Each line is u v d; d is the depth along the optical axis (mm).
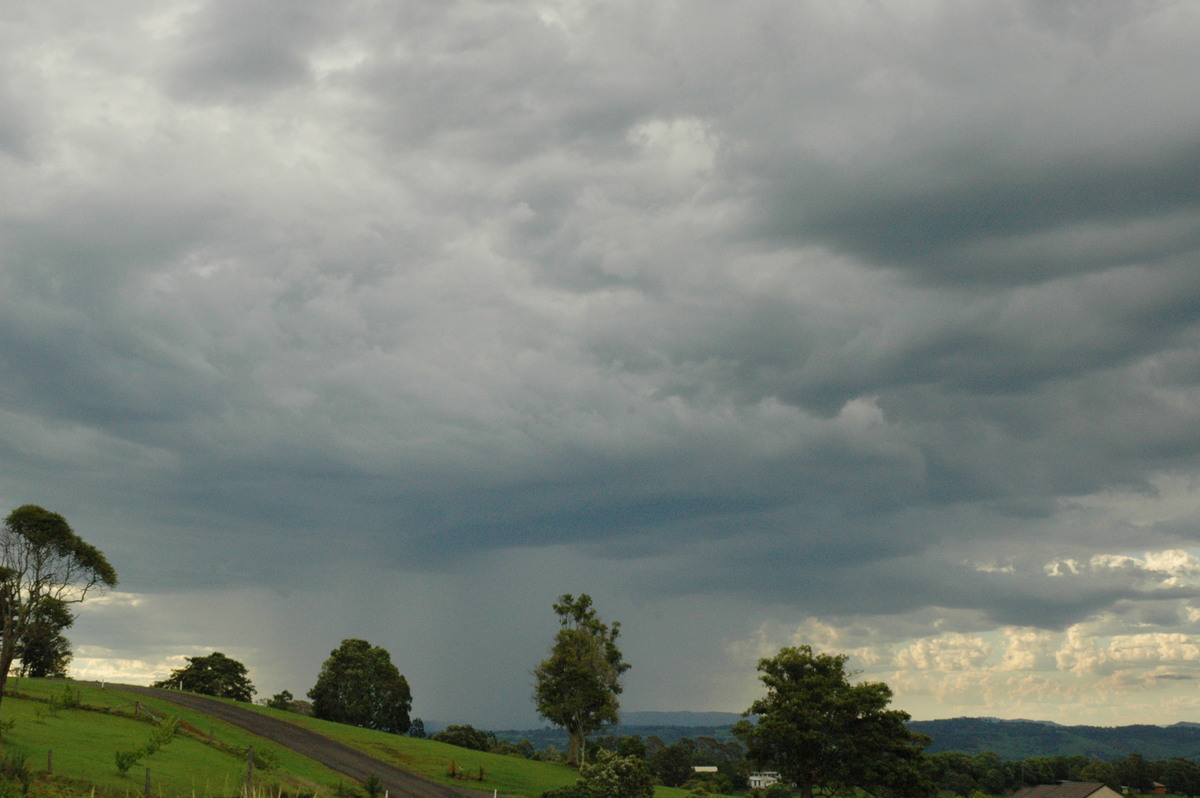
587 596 120000
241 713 102188
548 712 114875
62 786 47469
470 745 139250
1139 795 163125
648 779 70125
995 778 161500
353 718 140500
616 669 119438
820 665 82688
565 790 67750
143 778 54094
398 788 75000
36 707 71875
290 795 60156
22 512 61906
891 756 79562
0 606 62344
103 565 64688
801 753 79000
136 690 104750
